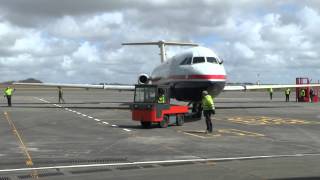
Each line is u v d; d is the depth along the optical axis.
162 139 20.73
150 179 11.71
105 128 25.86
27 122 29.52
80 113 38.12
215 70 32.50
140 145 18.66
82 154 16.22
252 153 16.48
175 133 23.36
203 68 32.31
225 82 33.59
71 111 40.78
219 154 16.22
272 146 18.42
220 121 30.80
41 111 40.62
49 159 15.09
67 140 20.31
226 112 40.12
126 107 48.19
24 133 23.16
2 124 28.11
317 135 22.56
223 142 19.69
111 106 50.56
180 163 14.30
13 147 18.02
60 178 11.94
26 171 12.96
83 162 14.51
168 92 26.80
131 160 14.91
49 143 19.25
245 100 74.75
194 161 14.67
